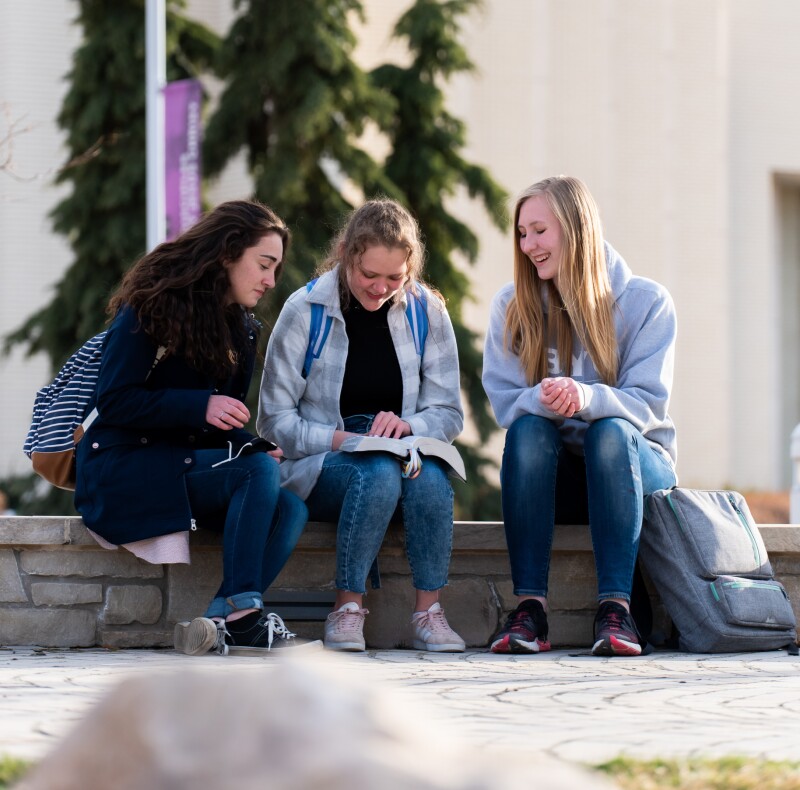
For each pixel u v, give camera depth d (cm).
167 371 783
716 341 3856
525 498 818
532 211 859
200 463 776
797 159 4053
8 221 3569
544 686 590
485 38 3653
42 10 3575
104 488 764
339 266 848
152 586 851
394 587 876
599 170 3750
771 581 856
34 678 594
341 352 844
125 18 2766
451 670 670
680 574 831
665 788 309
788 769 339
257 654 740
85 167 2769
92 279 2764
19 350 3538
